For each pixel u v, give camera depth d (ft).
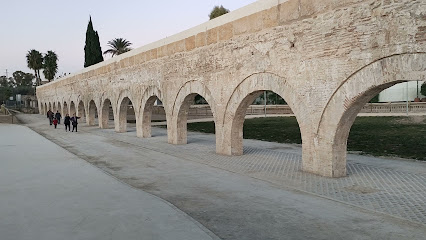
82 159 43.70
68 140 66.59
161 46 60.39
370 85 27.78
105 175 34.22
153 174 35.06
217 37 46.03
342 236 18.93
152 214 22.38
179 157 45.14
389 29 26.07
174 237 18.62
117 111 81.82
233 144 45.85
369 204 24.38
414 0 24.39
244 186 29.84
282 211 23.16
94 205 24.38
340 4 29.81
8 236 18.85
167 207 23.80
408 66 24.94
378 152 47.03
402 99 154.30
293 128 85.81
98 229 19.83
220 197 26.61
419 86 151.12
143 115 69.41
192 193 27.81
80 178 32.96
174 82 57.16
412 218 21.43
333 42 30.66
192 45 51.62
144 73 67.21
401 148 49.47
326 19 31.17
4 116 123.03
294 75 34.91
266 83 38.58
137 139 66.54
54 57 243.19
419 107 125.59
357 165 38.19
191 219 21.42
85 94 106.01
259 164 39.52
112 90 83.87
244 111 44.70
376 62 27.22
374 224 20.61
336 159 32.35
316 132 33.37
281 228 20.16
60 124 113.80
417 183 29.94
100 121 94.07
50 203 24.93
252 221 21.35
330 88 31.27
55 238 18.56
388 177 32.32
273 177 32.94
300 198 26.09
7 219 21.62
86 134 77.87
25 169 37.55
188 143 59.67
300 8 33.76
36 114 192.75
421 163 39.01
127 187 29.35
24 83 377.91
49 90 166.40
